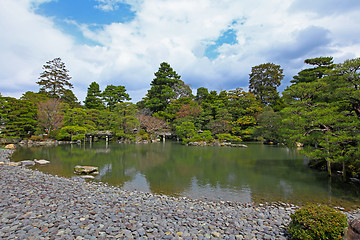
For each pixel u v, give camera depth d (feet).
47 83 188.14
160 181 41.83
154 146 112.16
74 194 28.66
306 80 103.35
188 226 19.53
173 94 185.37
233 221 21.21
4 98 107.24
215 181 42.04
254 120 142.61
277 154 80.84
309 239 15.72
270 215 23.97
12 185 31.55
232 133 145.18
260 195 33.68
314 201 31.19
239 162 63.62
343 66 36.60
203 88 205.67
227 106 163.94
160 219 20.75
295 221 17.54
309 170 52.08
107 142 130.82
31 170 46.06
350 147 37.29
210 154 81.10
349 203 30.32
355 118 35.94
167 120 167.63
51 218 19.49
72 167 53.62
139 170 51.96
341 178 44.19
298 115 44.88
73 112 129.59
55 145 109.29
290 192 35.22
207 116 152.25
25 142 109.40
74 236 16.25
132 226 18.60
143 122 150.41
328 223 15.58
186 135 132.16
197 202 29.60
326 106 45.85
